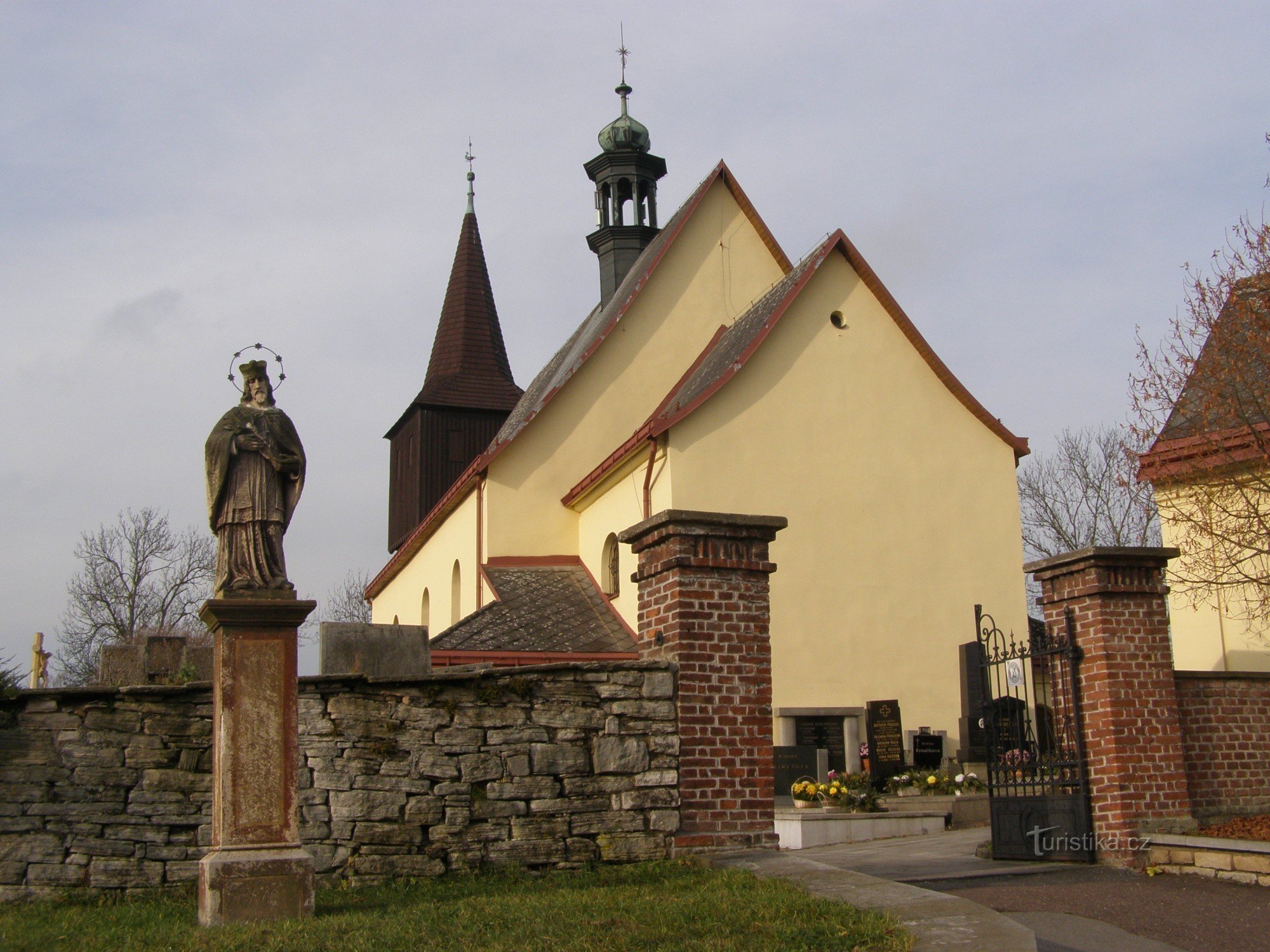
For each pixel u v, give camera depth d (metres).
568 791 10.91
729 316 27.34
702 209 27.64
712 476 21.56
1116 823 11.70
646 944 7.65
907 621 22.09
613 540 23.61
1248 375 17.09
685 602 11.33
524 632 21.84
